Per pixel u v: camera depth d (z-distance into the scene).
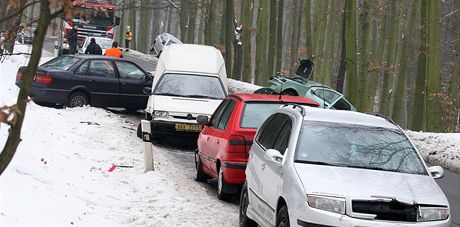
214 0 54.09
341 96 32.28
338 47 68.31
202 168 16.81
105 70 27.89
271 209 10.40
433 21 35.47
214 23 54.22
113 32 51.06
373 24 62.25
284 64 99.06
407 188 9.56
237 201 14.93
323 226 9.03
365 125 11.08
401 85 53.81
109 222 11.35
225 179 14.35
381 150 10.52
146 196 14.00
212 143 15.65
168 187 14.76
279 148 11.04
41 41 4.67
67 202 11.69
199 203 13.94
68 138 19.86
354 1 34.78
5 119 4.58
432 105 35.72
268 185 10.69
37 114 20.78
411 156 10.56
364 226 8.98
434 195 9.52
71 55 28.19
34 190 11.31
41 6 4.64
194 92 23.19
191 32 71.75
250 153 12.59
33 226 9.32
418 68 42.34
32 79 4.72
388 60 55.62
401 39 65.94
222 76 24.61
